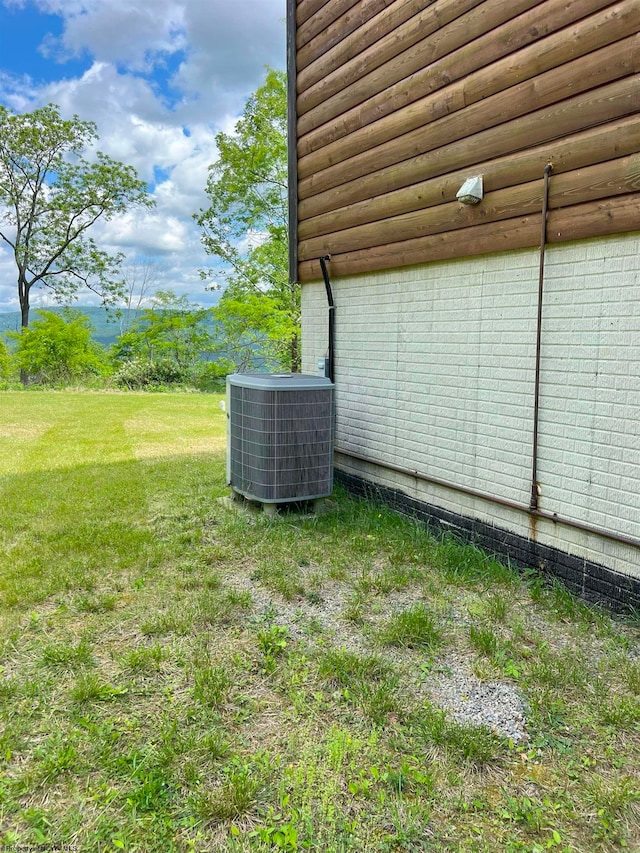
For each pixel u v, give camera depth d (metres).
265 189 13.45
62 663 2.31
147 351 22.62
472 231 3.44
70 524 4.11
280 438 4.10
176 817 1.57
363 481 4.82
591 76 2.67
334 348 5.09
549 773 1.75
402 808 1.60
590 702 2.09
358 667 2.28
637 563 2.66
